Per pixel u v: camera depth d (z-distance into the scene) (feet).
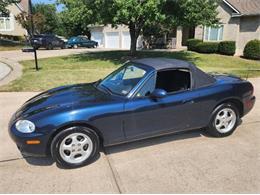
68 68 48.11
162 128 14.74
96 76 38.68
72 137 12.79
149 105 13.94
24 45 102.12
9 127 13.03
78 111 12.67
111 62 56.03
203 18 55.57
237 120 16.92
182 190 11.12
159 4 47.75
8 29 130.11
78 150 12.98
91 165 13.23
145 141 15.83
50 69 46.55
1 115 20.84
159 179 11.93
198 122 15.70
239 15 71.82
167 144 15.48
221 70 47.37
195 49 79.61
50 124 12.23
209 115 15.89
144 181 11.80
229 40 76.23
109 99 13.74
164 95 13.64
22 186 11.51
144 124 14.12
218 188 11.24
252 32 71.41
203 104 15.44
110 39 124.67
